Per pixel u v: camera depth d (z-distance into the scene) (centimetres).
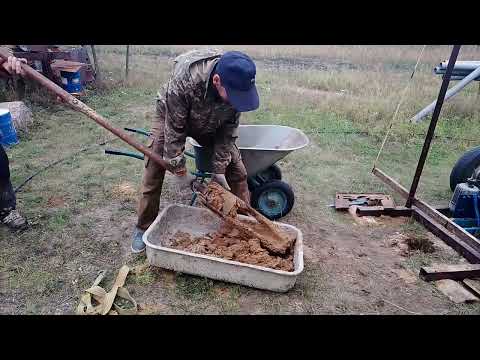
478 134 639
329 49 1263
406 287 312
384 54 1183
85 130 593
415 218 407
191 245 313
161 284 296
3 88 658
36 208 385
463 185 388
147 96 782
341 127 648
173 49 1255
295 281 292
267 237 309
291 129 400
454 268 321
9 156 491
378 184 480
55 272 305
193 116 268
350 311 283
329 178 489
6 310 269
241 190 344
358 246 362
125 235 353
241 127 406
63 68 702
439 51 1185
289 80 910
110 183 441
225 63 235
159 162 285
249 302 283
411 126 654
